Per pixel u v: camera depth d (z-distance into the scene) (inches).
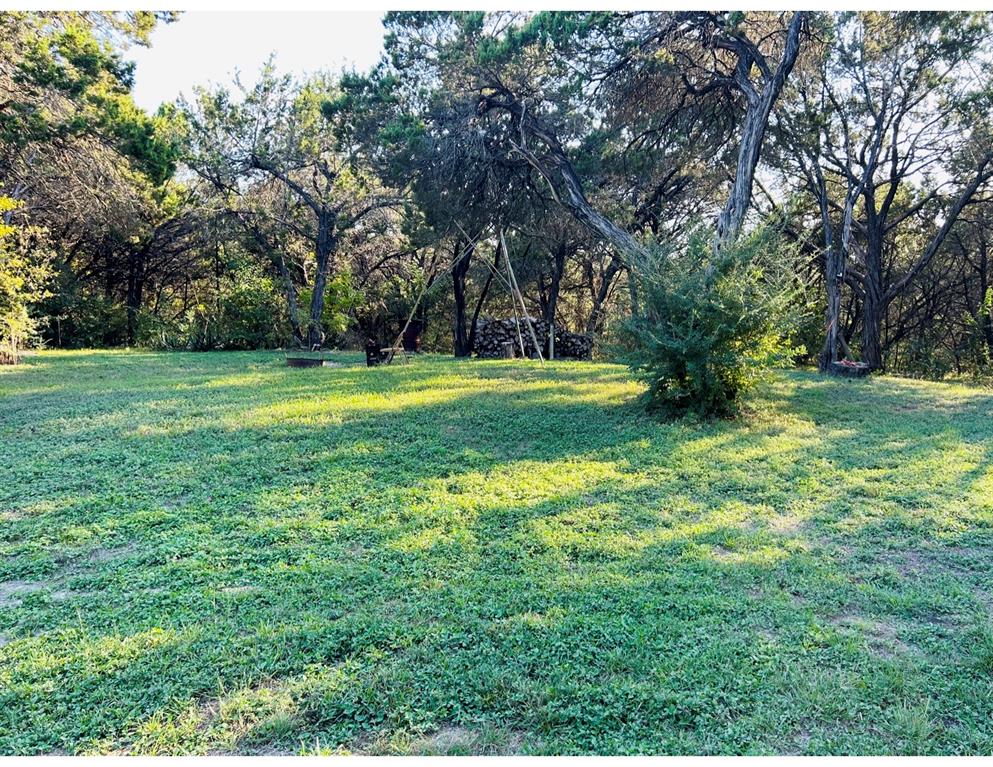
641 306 330.0
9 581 143.1
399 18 587.8
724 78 474.0
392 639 116.6
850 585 139.7
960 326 905.5
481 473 221.8
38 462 227.1
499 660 110.6
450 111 570.9
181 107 860.0
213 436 267.7
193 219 963.3
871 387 453.7
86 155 709.9
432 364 588.7
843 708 97.5
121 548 159.9
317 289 890.7
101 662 109.9
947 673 107.6
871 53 622.5
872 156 645.9
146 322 947.3
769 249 325.7
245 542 161.8
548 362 613.9
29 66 573.6
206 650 113.3
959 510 185.0
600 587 137.1
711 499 196.5
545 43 488.4
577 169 586.2
